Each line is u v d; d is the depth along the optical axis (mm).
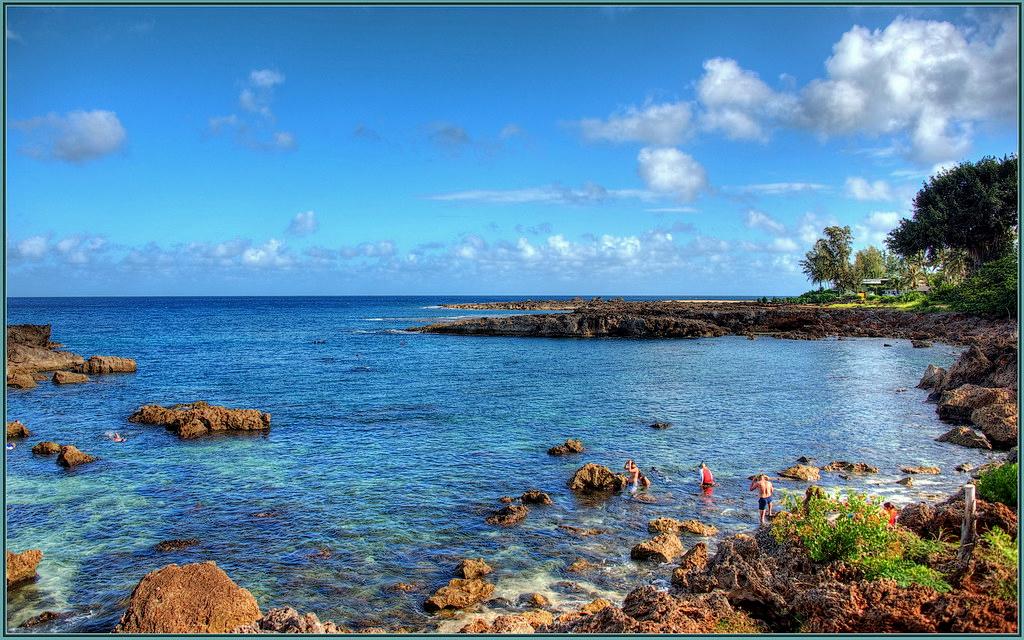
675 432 36625
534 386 55000
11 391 52344
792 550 13359
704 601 12477
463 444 33875
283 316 196375
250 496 25469
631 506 24094
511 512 22797
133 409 44375
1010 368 42000
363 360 76250
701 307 163750
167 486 26766
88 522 22703
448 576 18344
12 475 28359
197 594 14266
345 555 19797
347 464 30047
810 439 34719
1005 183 109125
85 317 185000
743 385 55188
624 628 11359
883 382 56719
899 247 124125
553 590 17344
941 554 13367
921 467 28375
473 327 118625
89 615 16328
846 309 136625
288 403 46656
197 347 93500
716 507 23938
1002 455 30844
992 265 103250
